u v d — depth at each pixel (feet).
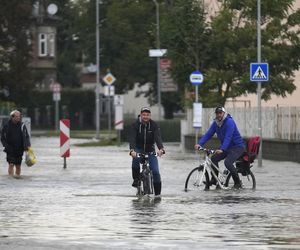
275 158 271.08
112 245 96.63
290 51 323.98
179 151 337.52
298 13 323.98
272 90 325.01
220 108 166.91
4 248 94.58
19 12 517.96
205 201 144.87
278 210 130.93
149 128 154.61
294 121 261.03
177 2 328.08
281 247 95.09
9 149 201.87
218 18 322.96
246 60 318.65
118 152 324.39
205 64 330.34
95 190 166.20
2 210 132.05
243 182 182.09
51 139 472.44
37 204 140.77
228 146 165.99
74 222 117.29
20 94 523.70
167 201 145.28
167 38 327.88
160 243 98.07
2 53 513.04
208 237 102.83
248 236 103.60
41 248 94.58
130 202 143.74
